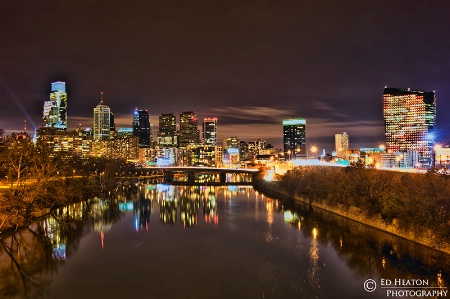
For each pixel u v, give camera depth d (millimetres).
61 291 68562
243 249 93625
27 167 133125
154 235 110188
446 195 91500
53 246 97562
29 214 123562
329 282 71250
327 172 170500
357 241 97938
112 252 92125
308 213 144375
